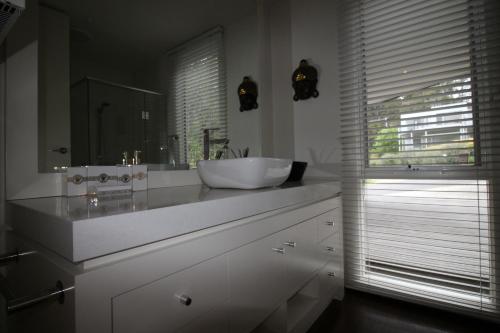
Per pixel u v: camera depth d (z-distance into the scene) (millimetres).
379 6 1839
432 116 1682
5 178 936
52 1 1068
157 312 657
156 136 1402
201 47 1649
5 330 831
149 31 1389
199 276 771
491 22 1502
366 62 1868
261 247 1022
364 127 1923
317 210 1480
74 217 565
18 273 799
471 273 1592
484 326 1520
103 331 550
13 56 964
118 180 1086
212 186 1294
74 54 1124
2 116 938
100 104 1195
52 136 1053
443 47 1637
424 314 1662
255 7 2064
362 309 1738
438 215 1705
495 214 1516
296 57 2236
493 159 1530
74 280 510
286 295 1174
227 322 865
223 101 1782
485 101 1508
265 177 1168
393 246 1827
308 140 2170
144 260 631
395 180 1863
